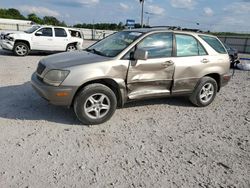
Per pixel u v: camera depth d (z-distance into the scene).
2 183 2.81
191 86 5.55
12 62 10.77
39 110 4.98
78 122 4.55
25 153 3.44
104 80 4.51
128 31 5.46
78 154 3.51
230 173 3.32
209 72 5.70
